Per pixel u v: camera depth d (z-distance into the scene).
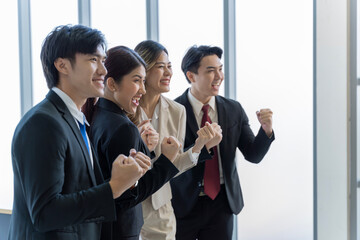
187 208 2.81
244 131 2.96
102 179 1.62
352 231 2.96
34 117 1.37
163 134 2.56
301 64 3.40
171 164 1.82
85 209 1.36
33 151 1.33
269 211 3.52
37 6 4.18
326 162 3.03
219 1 3.60
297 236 3.46
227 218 2.85
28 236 1.41
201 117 2.90
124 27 3.94
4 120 4.32
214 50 2.84
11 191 4.29
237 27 3.56
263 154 2.88
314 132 3.19
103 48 1.58
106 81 1.94
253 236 3.56
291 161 3.44
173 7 3.75
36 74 4.22
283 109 3.46
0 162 4.32
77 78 1.52
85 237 1.49
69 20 4.09
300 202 3.44
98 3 4.03
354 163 2.94
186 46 3.72
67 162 1.42
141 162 1.49
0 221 4.22
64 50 1.50
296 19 3.39
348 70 2.92
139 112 2.48
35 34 4.20
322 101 3.03
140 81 1.99
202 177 2.78
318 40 3.01
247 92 3.56
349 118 2.94
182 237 2.85
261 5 3.49
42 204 1.31
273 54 3.47
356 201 2.94
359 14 2.90
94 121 1.90
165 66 2.57
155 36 3.79
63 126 1.42
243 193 3.58
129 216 1.86
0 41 4.31
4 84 4.32
